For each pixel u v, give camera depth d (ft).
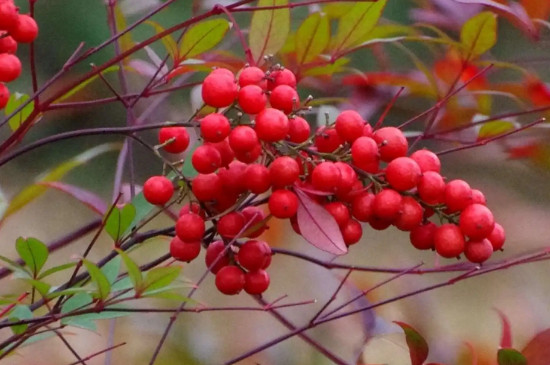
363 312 2.20
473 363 2.17
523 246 2.69
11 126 2.09
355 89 2.39
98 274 1.80
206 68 2.12
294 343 2.61
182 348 2.64
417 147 2.52
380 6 2.09
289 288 2.73
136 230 1.95
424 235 1.90
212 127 1.83
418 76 2.35
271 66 1.91
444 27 2.41
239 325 2.77
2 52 1.95
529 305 2.84
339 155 1.88
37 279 1.86
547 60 2.36
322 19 2.10
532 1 2.32
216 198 1.89
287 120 1.84
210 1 2.31
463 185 1.87
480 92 2.30
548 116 2.35
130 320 2.67
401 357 2.15
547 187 2.60
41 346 2.76
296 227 1.90
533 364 2.03
